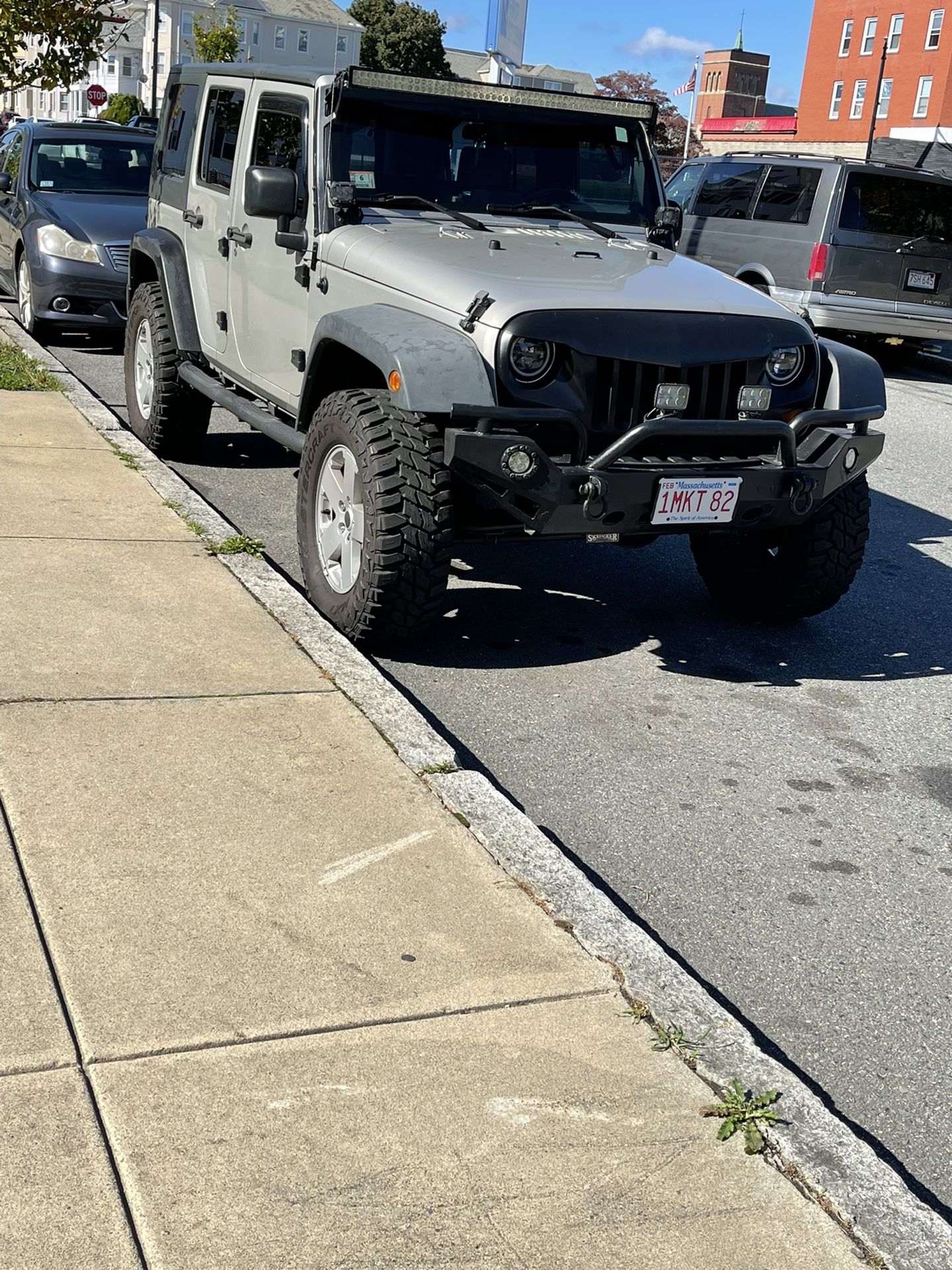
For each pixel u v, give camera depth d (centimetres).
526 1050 270
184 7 8725
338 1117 245
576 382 452
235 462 772
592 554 687
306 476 509
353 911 311
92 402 812
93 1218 216
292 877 321
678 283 501
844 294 1380
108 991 271
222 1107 244
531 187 577
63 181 1143
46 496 602
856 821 416
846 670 551
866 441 494
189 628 467
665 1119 255
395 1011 277
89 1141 232
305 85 551
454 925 311
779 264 1425
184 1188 224
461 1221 224
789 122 7256
